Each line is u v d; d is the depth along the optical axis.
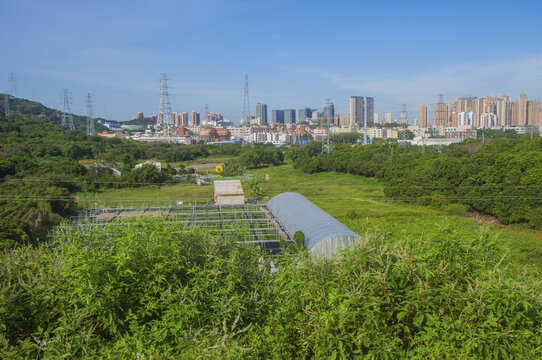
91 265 5.18
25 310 5.20
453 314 4.86
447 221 6.28
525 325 4.73
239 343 4.84
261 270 6.73
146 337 4.91
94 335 4.96
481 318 4.66
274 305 5.76
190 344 4.60
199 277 5.50
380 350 4.54
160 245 5.70
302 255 6.12
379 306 4.84
